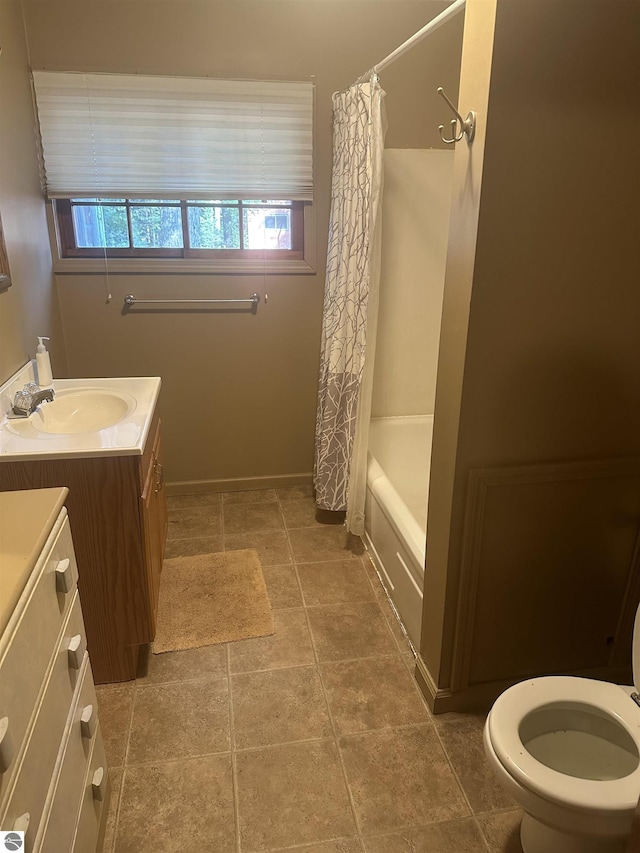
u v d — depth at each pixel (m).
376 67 2.20
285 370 3.11
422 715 1.85
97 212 2.75
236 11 2.53
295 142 2.72
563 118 1.33
